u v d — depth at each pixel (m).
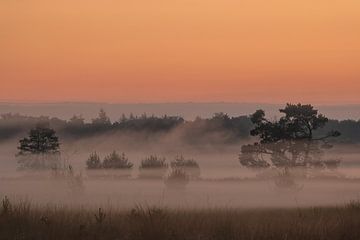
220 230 26.23
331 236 25.91
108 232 25.62
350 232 26.45
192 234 25.72
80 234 25.00
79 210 32.59
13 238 24.33
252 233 25.52
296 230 26.14
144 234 25.16
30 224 26.25
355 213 35.88
